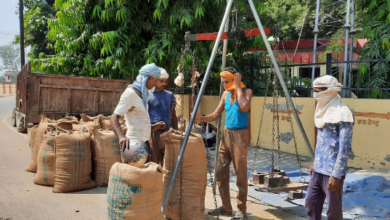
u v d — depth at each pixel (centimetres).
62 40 908
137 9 779
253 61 896
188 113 926
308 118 730
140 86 358
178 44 793
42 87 781
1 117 1608
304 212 427
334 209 296
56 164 482
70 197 464
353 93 875
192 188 374
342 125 290
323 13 1481
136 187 301
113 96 867
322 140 305
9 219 383
